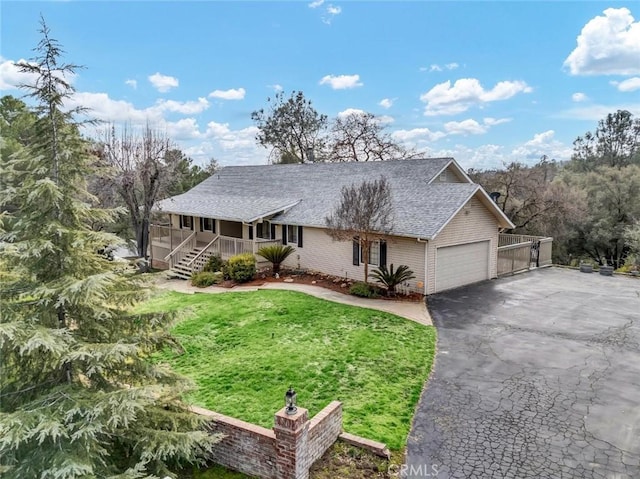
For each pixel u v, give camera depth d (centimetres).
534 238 2373
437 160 2159
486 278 1995
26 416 468
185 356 1105
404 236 1647
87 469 465
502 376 974
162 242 2556
